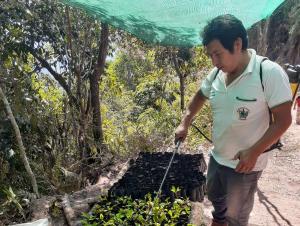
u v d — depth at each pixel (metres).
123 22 3.91
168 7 3.57
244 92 2.24
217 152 2.57
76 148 6.39
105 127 8.00
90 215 3.54
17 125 4.95
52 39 6.31
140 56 11.70
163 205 3.36
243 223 2.68
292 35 16.36
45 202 4.32
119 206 3.68
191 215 3.45
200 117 7.26
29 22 5.89
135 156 6.34
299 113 8.29
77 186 5.71
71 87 6.73
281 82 2.16
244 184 2.48
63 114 6.37
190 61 9.91
